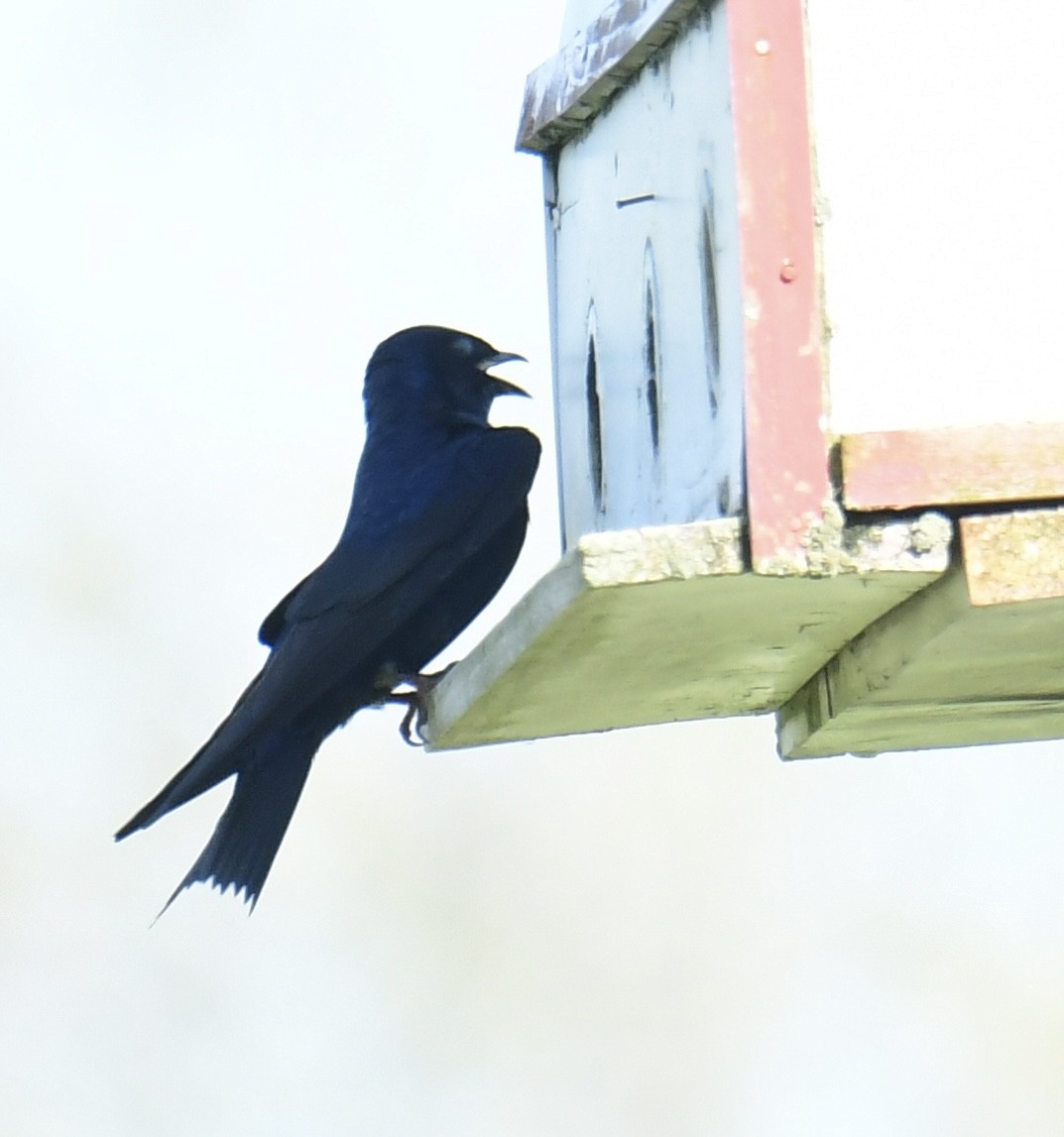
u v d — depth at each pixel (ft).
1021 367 23.75
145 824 28.81
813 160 23.94
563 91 31.01
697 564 22.68
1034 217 23.98
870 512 22.99
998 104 24.09
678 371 26.81
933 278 23.84
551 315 32.94
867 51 24.11
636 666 26.27
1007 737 30.55
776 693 29.40
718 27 25.40
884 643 25.26
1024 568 22.53
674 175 27.14
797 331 23.57
